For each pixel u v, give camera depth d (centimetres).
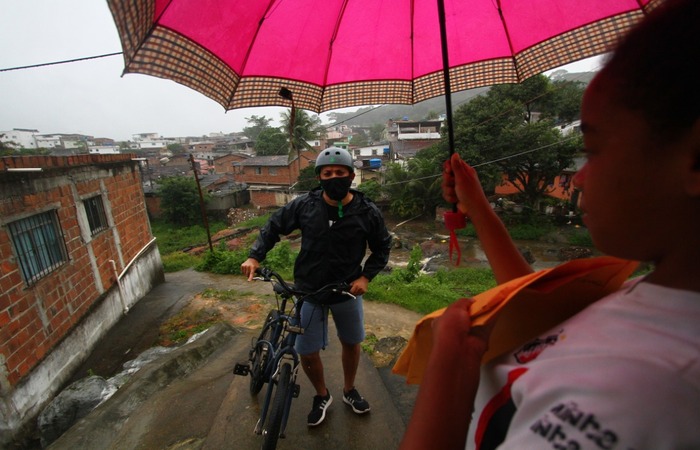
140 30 90
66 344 623
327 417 260
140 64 99
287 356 240
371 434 246
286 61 136
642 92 30
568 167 1797
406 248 1695
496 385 46
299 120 2628
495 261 81
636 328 33
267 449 202
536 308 53
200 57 111
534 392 35
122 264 905
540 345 43
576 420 30
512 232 1778
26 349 527
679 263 33
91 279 750
